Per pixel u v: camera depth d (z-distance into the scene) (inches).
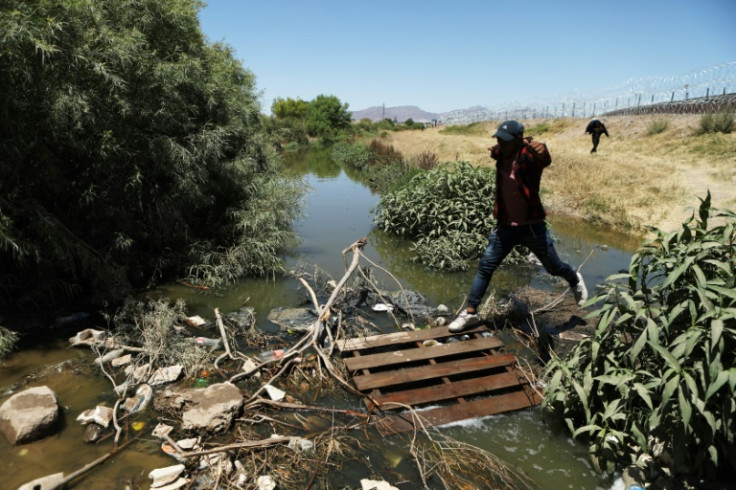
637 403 119.1
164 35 246.2
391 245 335.6
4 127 171.0
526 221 167.6
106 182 213.6
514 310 204.4
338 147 1355.8
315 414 134.3
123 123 213.5
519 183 163.2
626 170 562.6
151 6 233.0
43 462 110.3
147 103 224.5
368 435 125.9
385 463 115.4
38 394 126.6
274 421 128.2
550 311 209.3
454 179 327.6
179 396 132.3
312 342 163.9
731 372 94.8
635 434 110.3
